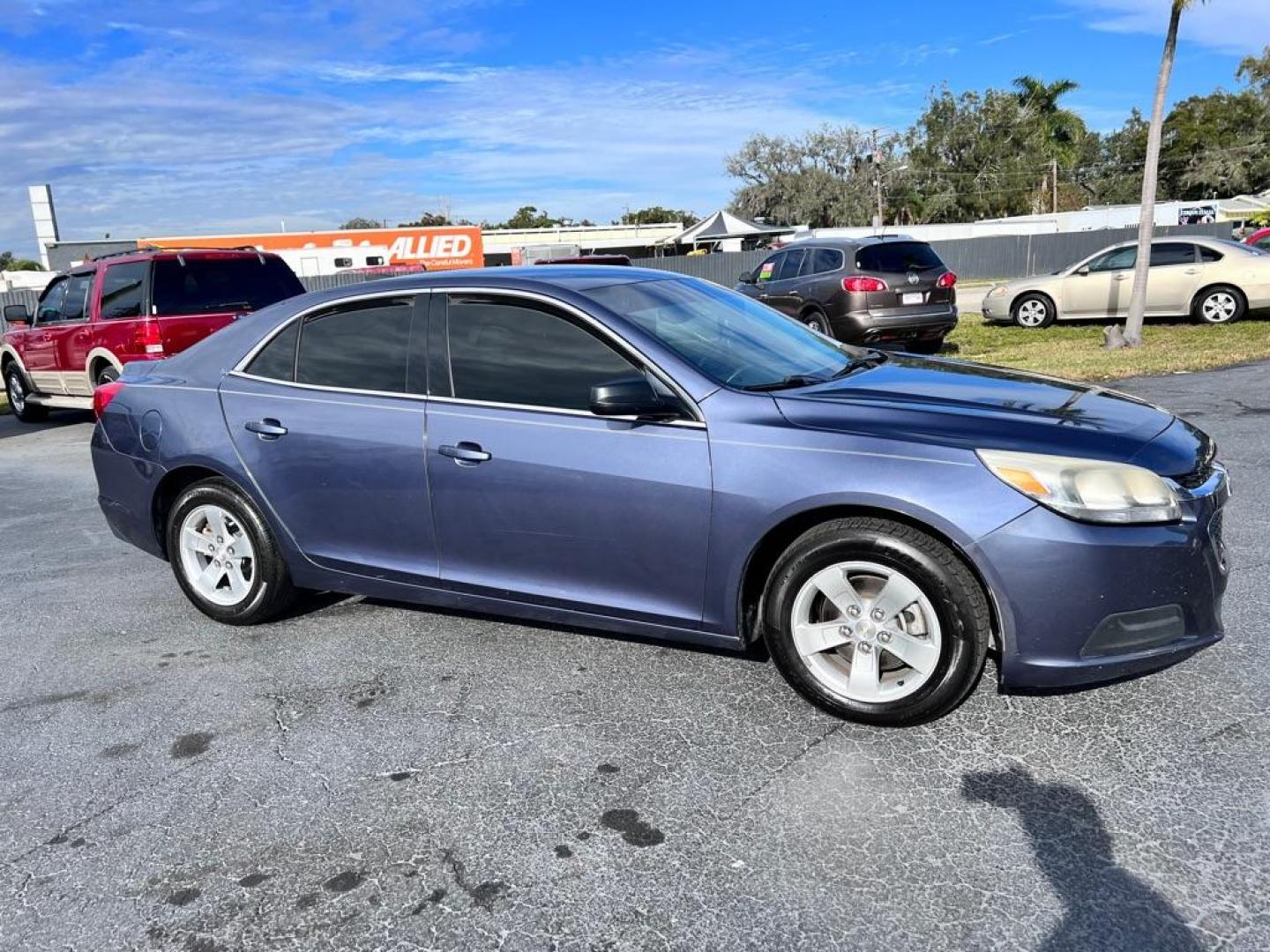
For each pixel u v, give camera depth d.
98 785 3.13
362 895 2.54
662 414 3.36
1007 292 16.09
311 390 4.14
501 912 2.45
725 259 35.44
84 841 2.83
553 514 3.57
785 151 63.50
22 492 7.80
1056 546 2.88
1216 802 2.75
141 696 3.79
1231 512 5.40
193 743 3.39
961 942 2.26
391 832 2.80
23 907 2.54
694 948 2.29
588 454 3.47
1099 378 10.27
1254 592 4.24
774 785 2.96
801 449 3.18
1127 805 2.76
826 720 3.34
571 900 2.48
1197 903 2.35
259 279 9.70
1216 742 3.06
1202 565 2.99
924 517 2.98
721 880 2.53
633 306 3.73
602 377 3.53
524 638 4.19
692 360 3.48
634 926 2.37
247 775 3.16
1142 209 12.30
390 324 3.99
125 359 9.12
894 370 4.00
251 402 4.25
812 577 3.23
